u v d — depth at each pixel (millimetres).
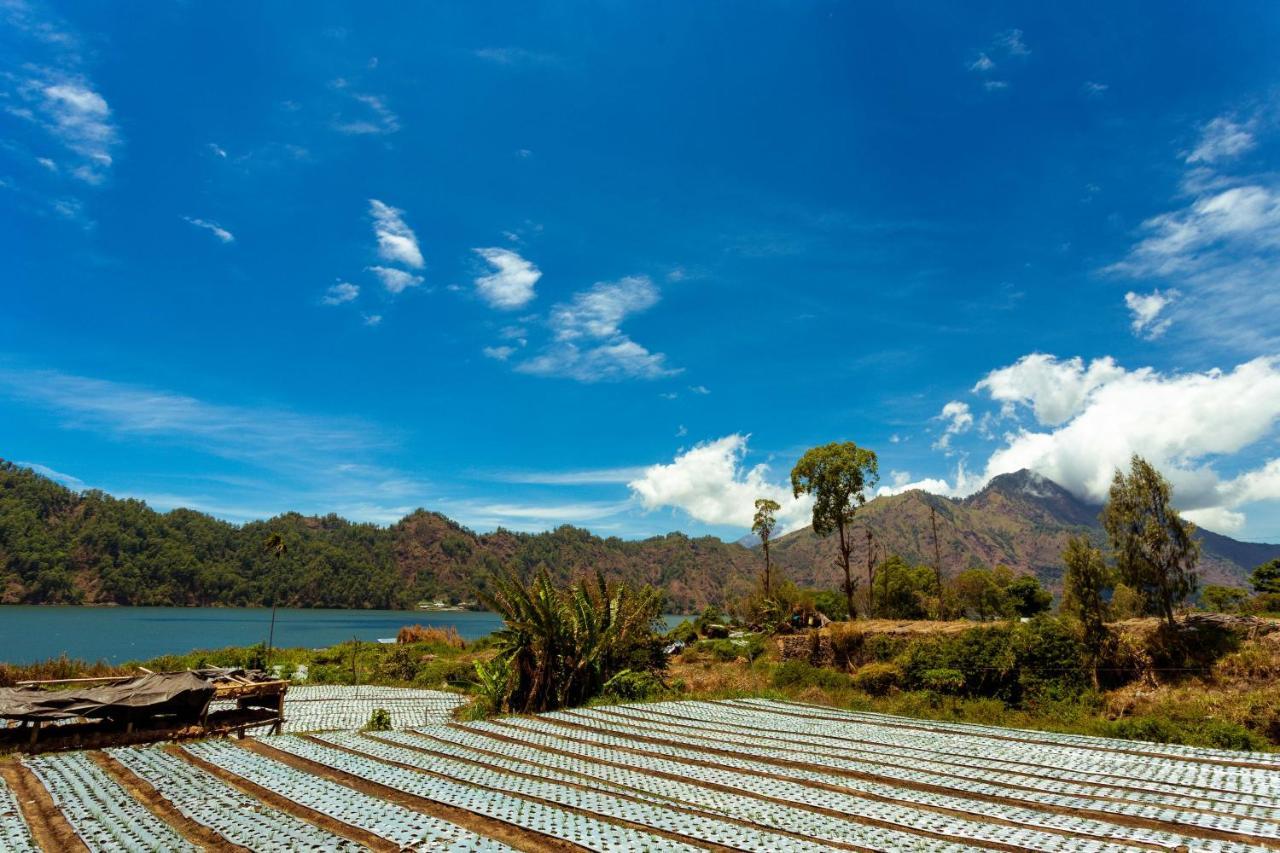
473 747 11695
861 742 12797
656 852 5988
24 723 15289
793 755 11219
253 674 20875
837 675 26156
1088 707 20016
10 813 7566
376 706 25594
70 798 8117
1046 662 22141
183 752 10914
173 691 16734
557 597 22859
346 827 6750
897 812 7516
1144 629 22062
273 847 6098
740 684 27031
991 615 48188
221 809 7434
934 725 15242
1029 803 7871
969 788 8695
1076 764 10539
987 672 22781
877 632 28453
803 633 32844
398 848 6059
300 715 22859
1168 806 7691
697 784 8984
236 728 18062
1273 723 16203
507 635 21984
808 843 6309
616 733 13461
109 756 10609
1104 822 7137
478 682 34344
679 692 23578
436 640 60031
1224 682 19469
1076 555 23234
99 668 28891
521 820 6918
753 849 6078
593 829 6656
